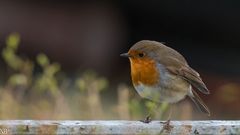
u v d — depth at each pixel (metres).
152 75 9.88
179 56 10.32
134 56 9.97
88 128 8.56
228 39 17.28
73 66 17.30
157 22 17.61
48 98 13.34
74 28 17.19
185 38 17.67
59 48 17.17
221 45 17.45
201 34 17.41
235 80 17.34
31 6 17.08
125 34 17.81
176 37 17.77
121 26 17.62
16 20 16.97
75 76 16.97
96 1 17.20
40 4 17.08
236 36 17.14
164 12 17.20
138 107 11.06
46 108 12.35
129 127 8.70
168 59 9.99
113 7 17.36
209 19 16.97
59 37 17.16
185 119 12.14
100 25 17.25
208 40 17.47
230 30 17.05
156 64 9.89
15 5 16.98
